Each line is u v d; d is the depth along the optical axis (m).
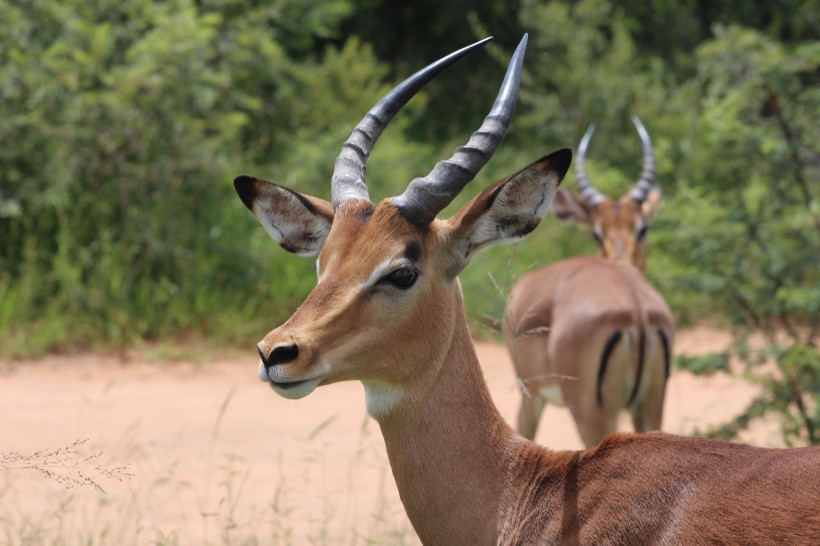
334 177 9.12
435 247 8.74
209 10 30.42
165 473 15.96
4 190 24.92
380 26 41.47
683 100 37.34
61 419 18.44
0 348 22.44
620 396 14.19
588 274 14.77
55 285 24.62
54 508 14.35
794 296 15.96
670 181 26.77
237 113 29.36
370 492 15.57
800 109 16.98
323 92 33.72
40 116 25.02
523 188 8.89
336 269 8.48
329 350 8.25
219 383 21.50
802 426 15.82
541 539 8.45
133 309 24.42
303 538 13.53
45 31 27.05
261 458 16.97
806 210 16.92
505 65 38.94
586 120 36.97
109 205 25.58
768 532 7.52
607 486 8.32
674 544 7.86
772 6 37.91
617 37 39.69
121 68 25.70
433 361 8.66
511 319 12.30
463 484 8.66
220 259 26.12
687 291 17.62
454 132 38.53
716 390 22.59
